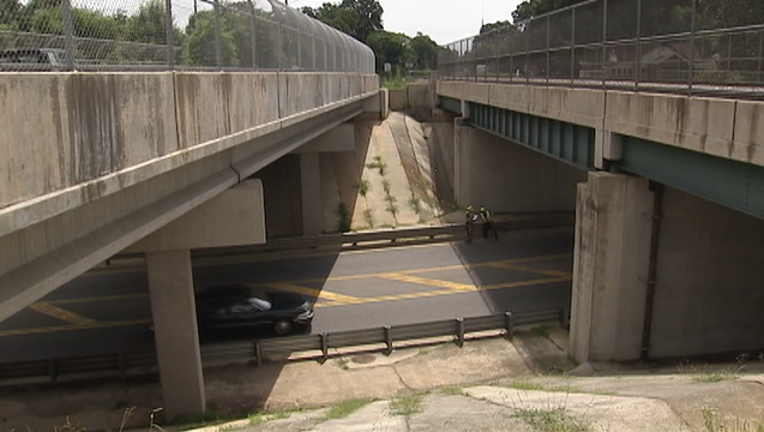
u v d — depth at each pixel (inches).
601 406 322.0
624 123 551.5
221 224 518.9
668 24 510.6
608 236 590.6
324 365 653.3
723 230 595.2
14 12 230.1
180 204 427.2
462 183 1360.7
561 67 767.1
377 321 773.9
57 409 574.6
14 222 212.5
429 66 4301.2
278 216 1229.7
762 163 363.6
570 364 637.9
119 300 861.2
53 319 797.2
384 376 625.9
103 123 279.9
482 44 1232.2
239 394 597.9
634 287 600.1
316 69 837.8
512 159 1347.2
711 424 271.9
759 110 364.2
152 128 331.0
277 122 577.9
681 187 493.4
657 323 608.7
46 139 237.0
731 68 429.7
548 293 860.6
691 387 351.6
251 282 935.0
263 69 578.9
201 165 470.9
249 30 533.6
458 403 380.8
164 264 530.6
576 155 725.3
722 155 403.9
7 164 213.8
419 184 1453.0
